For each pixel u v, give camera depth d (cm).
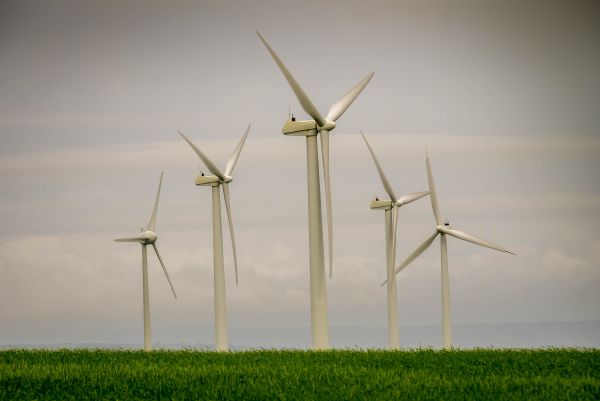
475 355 5991
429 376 5116
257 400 4656
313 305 6712
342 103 6975
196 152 8256
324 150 6788
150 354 6394
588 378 4953
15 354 6431
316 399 4625
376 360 5759
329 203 6788
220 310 8475
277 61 6600
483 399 4572
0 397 4781
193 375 5222
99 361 5975
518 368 5444
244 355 6197
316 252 6731
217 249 8519
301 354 6156
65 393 4856
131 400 4719
